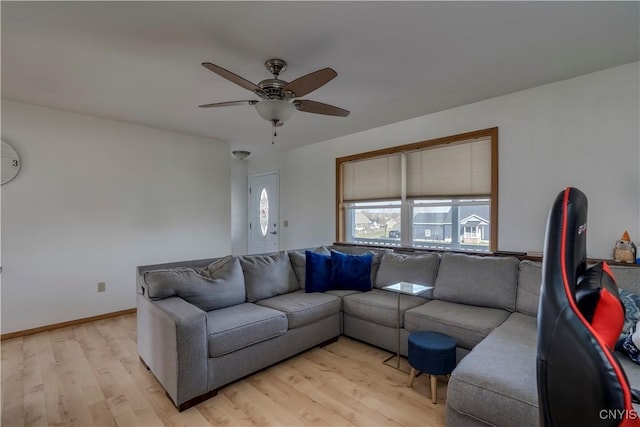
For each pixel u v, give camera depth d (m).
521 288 2.46
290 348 2.58
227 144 4.96
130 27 1.92
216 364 2.12
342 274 3.25
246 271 2.92
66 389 2.20
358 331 2.93
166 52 2.21
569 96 2.74
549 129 2.85
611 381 0.59
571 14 1.82
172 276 2.41
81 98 3.06
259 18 1.84
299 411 1.98
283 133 4.46
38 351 2.80
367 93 3.02
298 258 3.38
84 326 3.44
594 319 0.68
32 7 1.71
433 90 2.96
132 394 2.14
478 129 3.29
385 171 4.18
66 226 3.46
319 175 5.04
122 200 3.86
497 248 3.16
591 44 2.16
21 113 3.19
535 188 2.94
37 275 3.28
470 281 2.67
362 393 2.17
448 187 3.58
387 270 3.24
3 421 1.88
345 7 1.75
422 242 3.87
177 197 4.37
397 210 4.09
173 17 1.82
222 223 4.86
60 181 3.42
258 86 2.22
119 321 3.60
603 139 2.59
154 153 4.14
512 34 2.03
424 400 2.08
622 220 2.51
